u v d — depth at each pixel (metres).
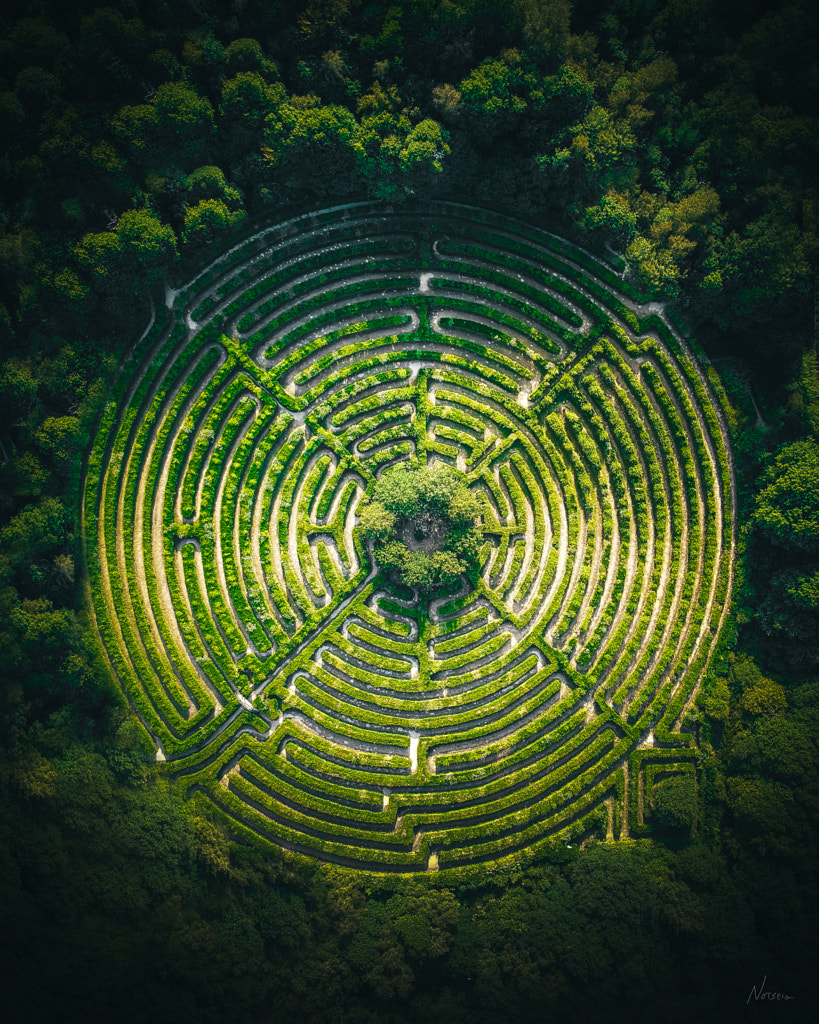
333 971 57.28
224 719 63.06
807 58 62.34
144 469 64.69
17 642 57.31
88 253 57.44
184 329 64.88
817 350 66.00
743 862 60.41
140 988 53.91
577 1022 55.62
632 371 66.88
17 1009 51.25
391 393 66.00
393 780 62.78
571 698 64.50
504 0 57.47
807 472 61.25
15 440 59.38
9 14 56.62
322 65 59.78
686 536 66.38
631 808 63.41
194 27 58.69
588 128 60.97
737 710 63.56
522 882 61.34
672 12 61.78
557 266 67.00
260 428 65.00
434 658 64.62
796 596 61.28
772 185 61.91
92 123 56.75
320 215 66.00
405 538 63.81
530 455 66.12
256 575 64.88
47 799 56.66
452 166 62.19
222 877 58.75
